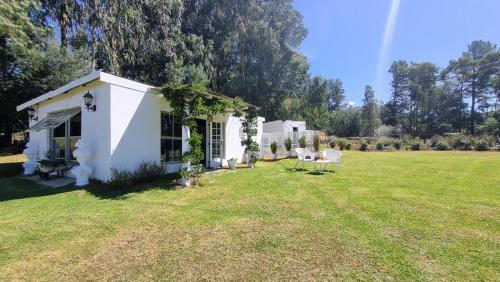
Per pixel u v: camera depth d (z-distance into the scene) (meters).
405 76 59.22
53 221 4.70
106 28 17.80
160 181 8.36
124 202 5.92
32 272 3.04
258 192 6.76
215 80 29.22
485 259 3.17
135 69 24.66
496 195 6.16
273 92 32.59
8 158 14.69
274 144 16.05
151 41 21.67
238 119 13.77
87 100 8.05
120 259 3.30
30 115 11.88
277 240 3.78
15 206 5.77
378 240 3.73
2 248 3.66
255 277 2.87
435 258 3.21
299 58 33.75
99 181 8.05
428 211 5.01
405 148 24.30
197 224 4.46
